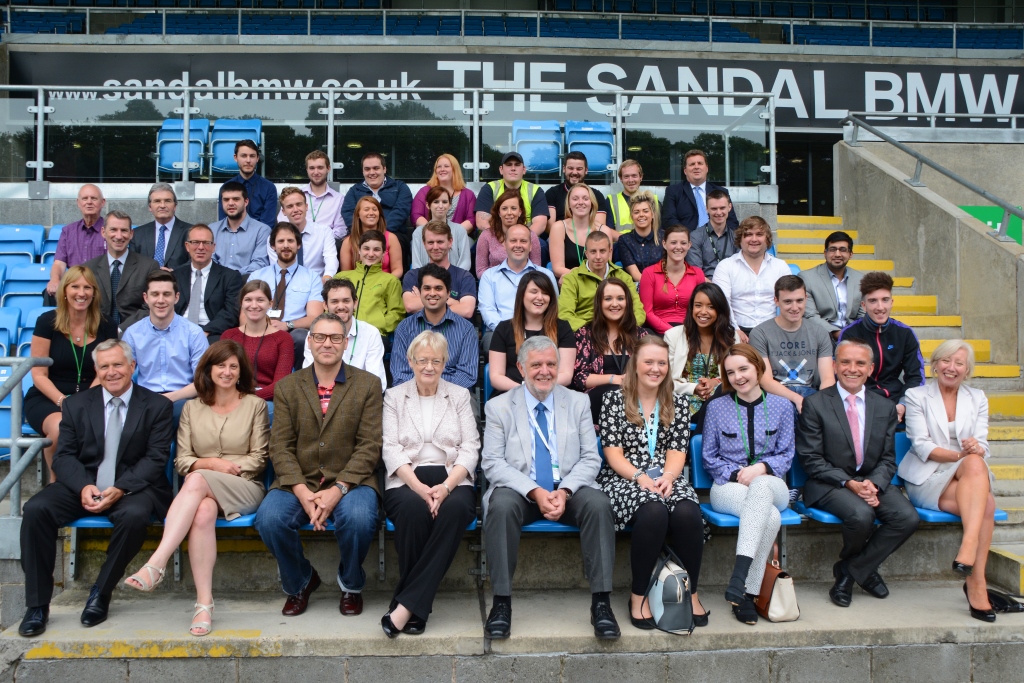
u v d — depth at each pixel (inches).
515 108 312.5
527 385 173.2
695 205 286.7
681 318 229.9
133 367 169.0
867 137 393.4
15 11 532.1
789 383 202.1
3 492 159.9
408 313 228.8
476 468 187.2
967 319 286.0
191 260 231.1
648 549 153.2
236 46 513.3
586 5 611.5
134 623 155.1
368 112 311.1
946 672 154.3
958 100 498.3
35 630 148.3
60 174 306.8
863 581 170.4
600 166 313.9
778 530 160.9
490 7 623.5
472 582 178.1
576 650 149.6
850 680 152.3
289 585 159.3
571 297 223.3
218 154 308.2
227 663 147.3
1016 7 617.6
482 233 253.3
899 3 626.5
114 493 158.7
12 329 226.5
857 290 237.1
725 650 151.0
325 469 165.8
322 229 254.4
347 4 606.9
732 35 549.0
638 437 172.6
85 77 462.6
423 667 148.3
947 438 176.2
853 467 173.8
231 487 159.9
